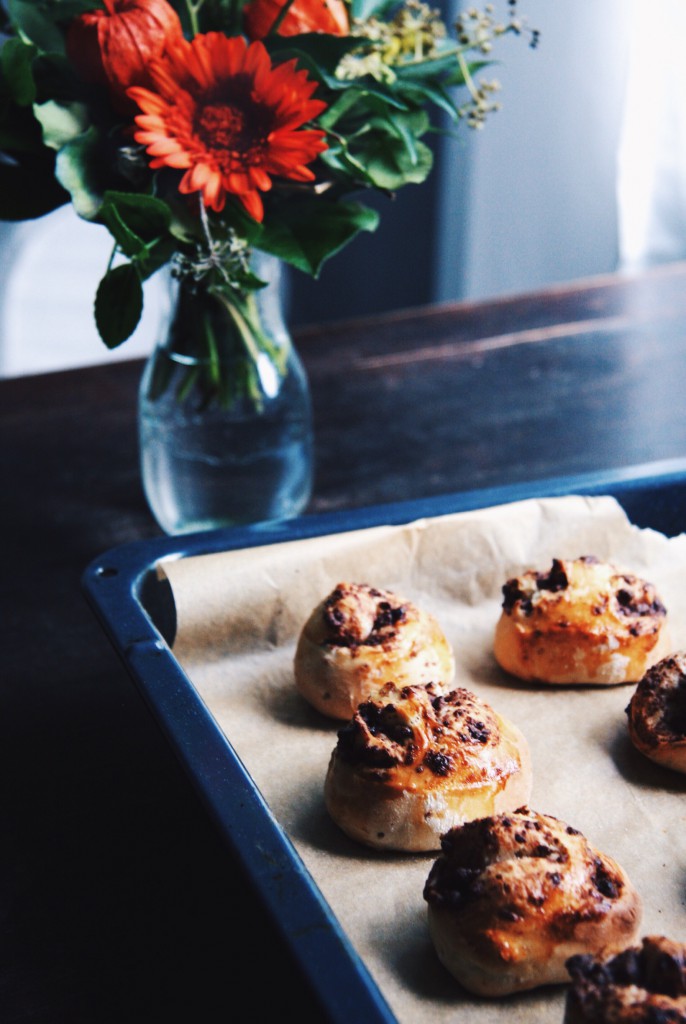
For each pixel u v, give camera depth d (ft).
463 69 2.85
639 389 3.59
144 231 2.74
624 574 2.74
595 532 2.84
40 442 3.46
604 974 2.07
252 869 2.17
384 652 2.61
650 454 3.36
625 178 5.38
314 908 2.13
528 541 2.83
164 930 2.37
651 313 3.92
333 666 2.60
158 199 2.64
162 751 2.65
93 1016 2.26
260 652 2.73
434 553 2.81
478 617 2.82
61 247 6.47
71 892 2.42
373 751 2.39
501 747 2.45
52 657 2.85
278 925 2.11
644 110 5.17
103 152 2.72
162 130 2.63
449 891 2.23
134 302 2.65
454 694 2.51
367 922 2.30
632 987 2.05
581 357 3.73
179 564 2.70
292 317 6.64
